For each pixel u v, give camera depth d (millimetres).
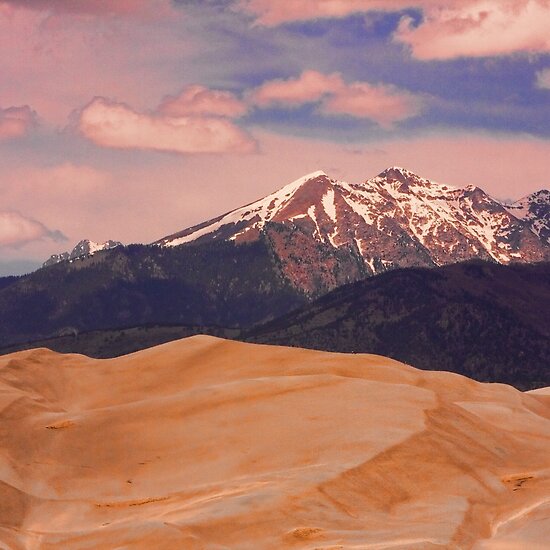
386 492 138125
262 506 126500
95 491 146500
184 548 115688
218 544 117250
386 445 149125
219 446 156125
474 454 154875
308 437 155250
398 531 123062
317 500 130125
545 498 139750
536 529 125562
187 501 136875
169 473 150375
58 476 150625
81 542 123375
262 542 118062
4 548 122688
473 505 136625
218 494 137000
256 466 148250
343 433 155125
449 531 123688
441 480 143875
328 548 115250
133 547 117625
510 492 143500
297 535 119500
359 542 118062
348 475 138500
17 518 138125
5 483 145000
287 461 148375
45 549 123375
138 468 153125
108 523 133000
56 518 138125
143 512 135250
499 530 128500
